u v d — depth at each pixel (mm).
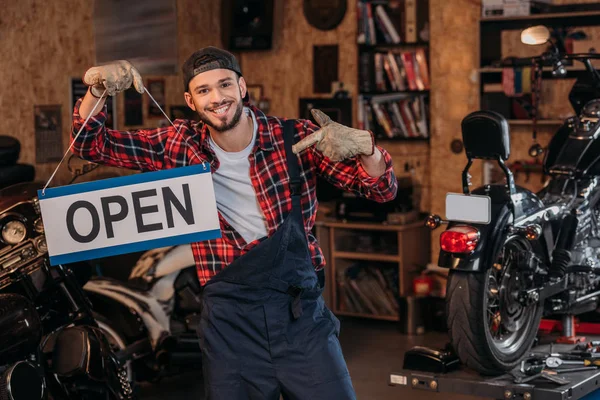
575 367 4039
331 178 2674
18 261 3621
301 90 7504
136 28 6867
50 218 2666
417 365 4062
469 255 3854
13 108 5977
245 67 7742
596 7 6254
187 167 2639
